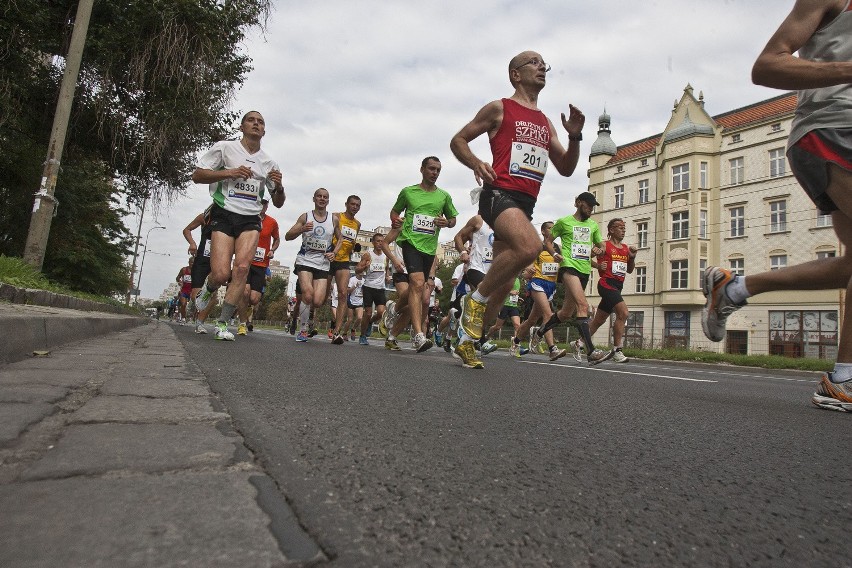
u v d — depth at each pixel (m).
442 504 1.12
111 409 1.76
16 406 1.66
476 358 4.67
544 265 8.23
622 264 7.62
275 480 1.18
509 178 4.12
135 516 0.91
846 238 2.98
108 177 13.43
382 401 2.38
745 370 13.95
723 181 30.09
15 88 9.72
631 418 2.39
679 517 1.15
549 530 1.02
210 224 6.09
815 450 1.92
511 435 1.86
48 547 0.78
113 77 10.63
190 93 10.95
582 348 8.35
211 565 0.75
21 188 12.04
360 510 1.04
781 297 27.03
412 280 6.80
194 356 3.95
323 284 8.70
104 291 18.33
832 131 2.80
